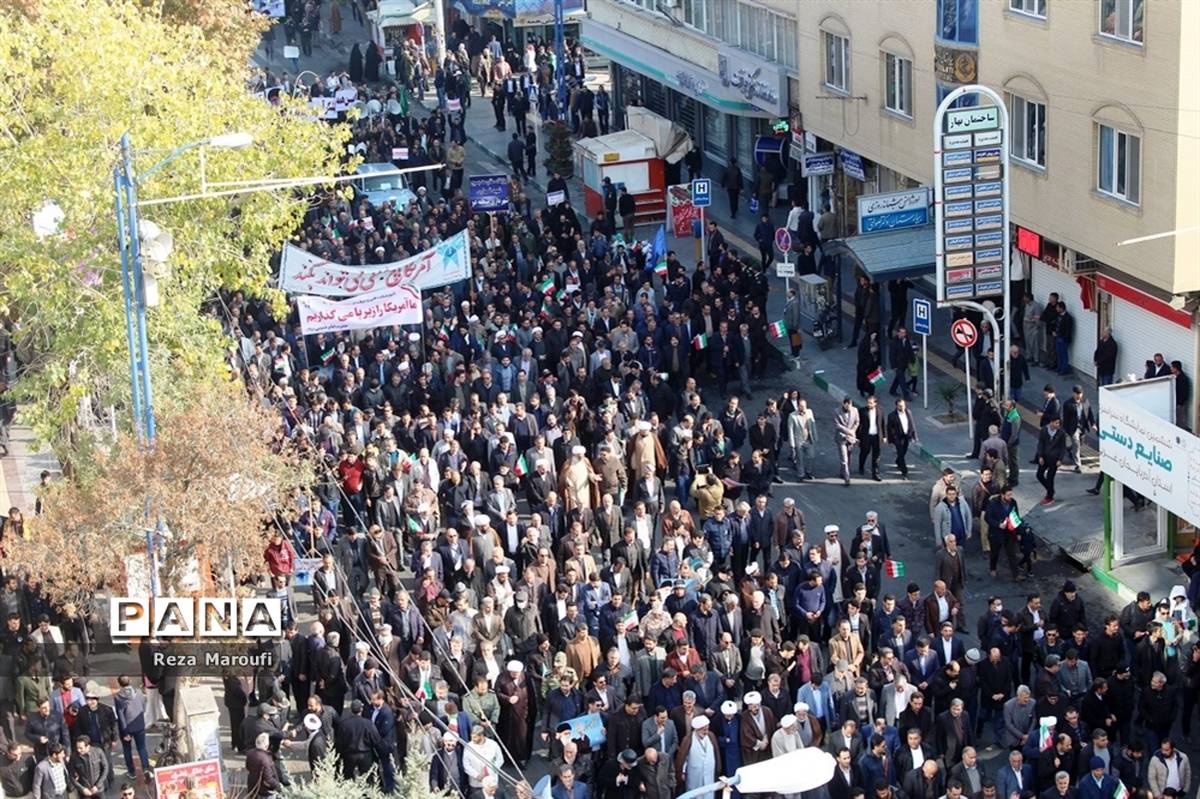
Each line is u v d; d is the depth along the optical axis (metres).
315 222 67.75
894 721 32.16
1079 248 49.50
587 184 73.44
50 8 44.22
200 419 34.91
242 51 67.44
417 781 26.97
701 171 75.75
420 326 51.88
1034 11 50.38
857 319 55.50
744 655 34.31
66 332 41.56
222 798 30.56
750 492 43.62
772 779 24.09
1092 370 51.16
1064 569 40.91
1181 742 33.91
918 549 42.69
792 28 66.81
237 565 35.75
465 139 88.06
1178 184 44.75
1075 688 32.81
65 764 32.62
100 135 42.50
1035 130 51.38
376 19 103.75
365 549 40.03
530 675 34.06
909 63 57.94
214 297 56.16
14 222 42.09
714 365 52.25
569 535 37.88
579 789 30.34
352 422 45.38
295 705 35.88
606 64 100.56
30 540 34.34
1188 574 38.16
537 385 49.44
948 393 49.50
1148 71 45.25
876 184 63.28
